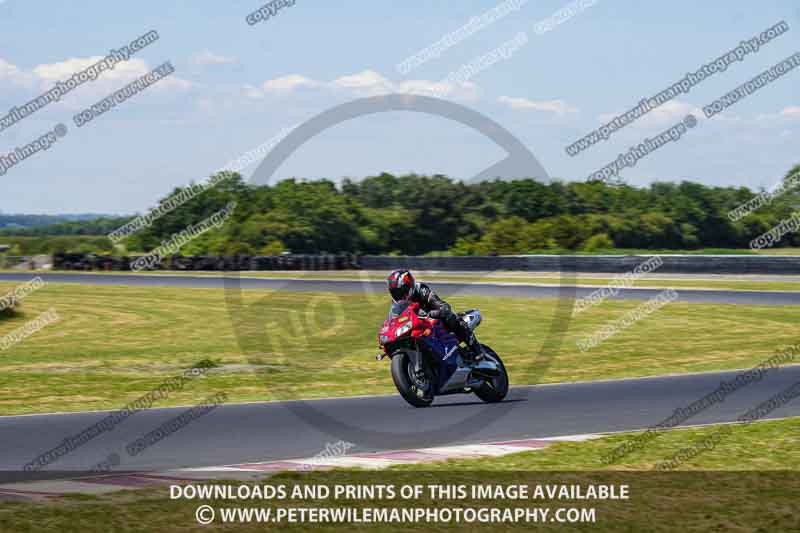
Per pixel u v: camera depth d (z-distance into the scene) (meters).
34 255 128.50
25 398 29.75
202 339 48.97
